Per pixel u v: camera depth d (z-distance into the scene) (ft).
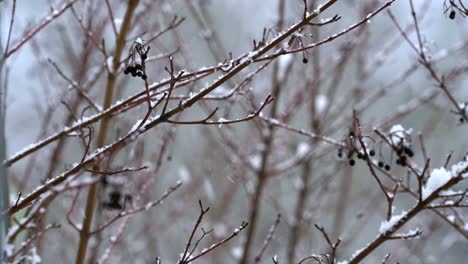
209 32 21.39
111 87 14.96
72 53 19.84
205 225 27.73
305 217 24.18
